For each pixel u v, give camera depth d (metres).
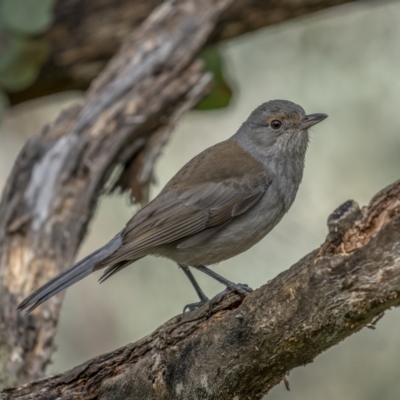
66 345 14.24
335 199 13.59
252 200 9.55
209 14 12.77
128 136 11.79
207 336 6.88
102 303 14.38
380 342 12.42
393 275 5.61
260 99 14.77
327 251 5.91
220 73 13.45
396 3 13.88
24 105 15.19
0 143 16.19
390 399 12.08
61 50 13.48
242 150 10.11
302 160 10.16
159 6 13.43
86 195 11.23
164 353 7.18
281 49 14.52
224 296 7.06
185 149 15.27
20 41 12.45
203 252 9.55
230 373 6.80
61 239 10.76
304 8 13.06
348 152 13.65
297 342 6.33
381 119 13.57
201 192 9.52
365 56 13.87
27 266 10.41
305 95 14.10
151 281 13.89
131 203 12.02
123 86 12.10
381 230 5.58
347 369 12.41
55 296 10.35
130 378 7.47
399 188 5.60
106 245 9.40
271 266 13.47
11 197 10.98
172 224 9.41
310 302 6.05
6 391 7.93
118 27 13.48
